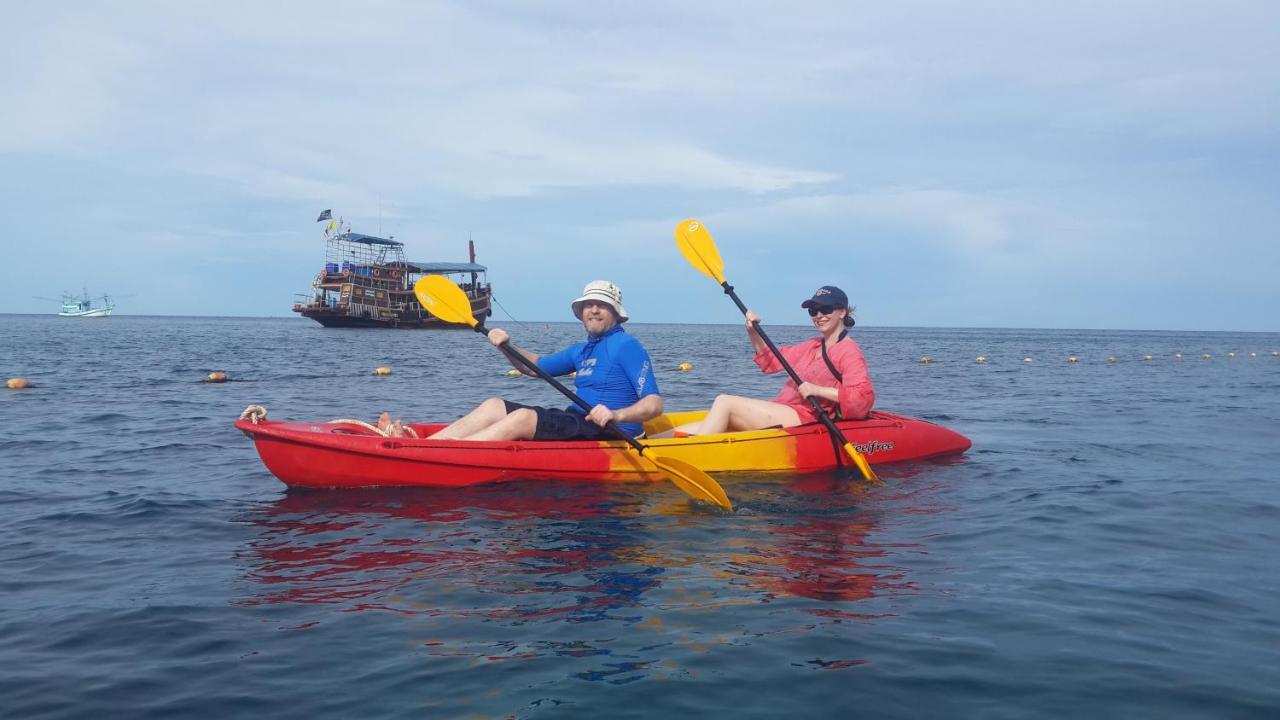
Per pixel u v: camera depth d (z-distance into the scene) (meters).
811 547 4.14
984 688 2.57
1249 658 2.80
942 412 11.02
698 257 7.27
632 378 5.64
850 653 2.82
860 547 4.15
